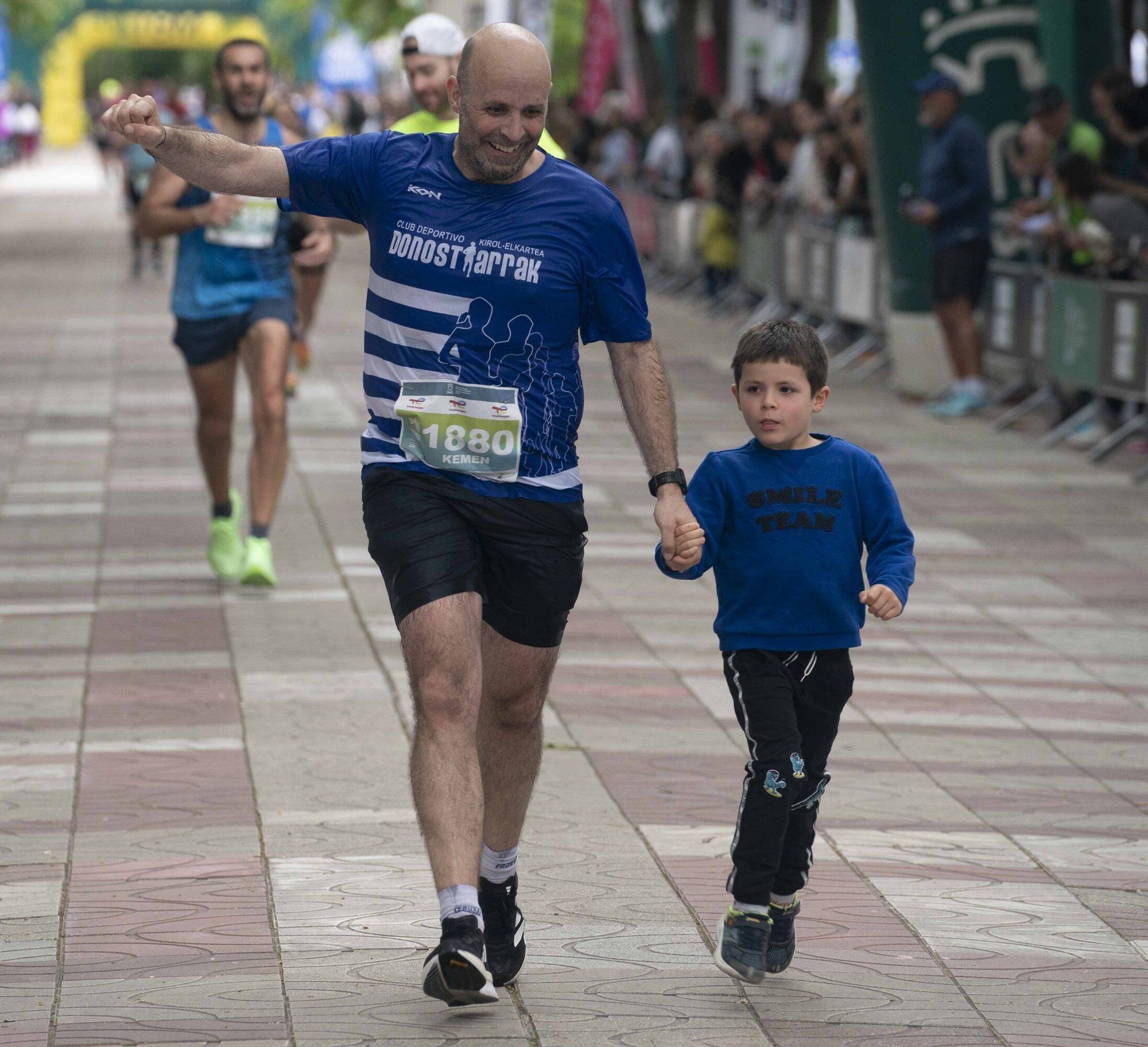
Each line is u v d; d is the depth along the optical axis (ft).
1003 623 80.43
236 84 81.00
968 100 147.64
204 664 70.54
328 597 82.23
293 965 42.09
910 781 58.03
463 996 36.86
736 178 213.87
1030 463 121.49
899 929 45.19
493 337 39.68
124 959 42.34
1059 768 59.88
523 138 39.06
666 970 42.19
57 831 51.52
